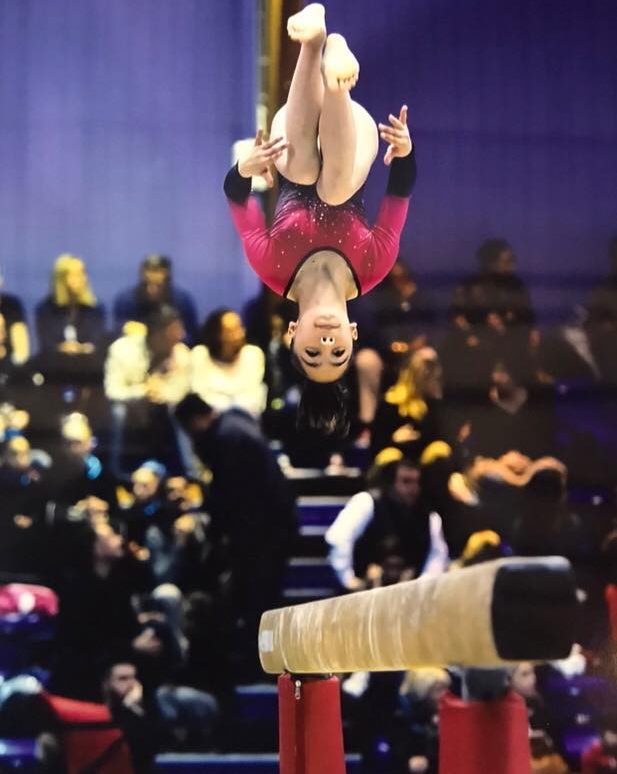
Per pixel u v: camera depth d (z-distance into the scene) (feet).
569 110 34.81
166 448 27.02
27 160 34.63
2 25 34.81
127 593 22.97
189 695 22.79
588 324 30.27
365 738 22.34
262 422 27.61
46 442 27.27
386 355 27.27
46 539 23.38
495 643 6.88
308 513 27.25
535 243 34.47
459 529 23.80
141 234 34.91
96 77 34.99
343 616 10.50
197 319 33.94
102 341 28.55
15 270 34.40
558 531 24.38
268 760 22.76
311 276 13.03
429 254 34.32
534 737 21.20
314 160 12.94
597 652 23.61
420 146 34.47
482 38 34.76
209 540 23.95
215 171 35.19
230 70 35.32
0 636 23.29
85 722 21.77
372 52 34.55
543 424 27.63
